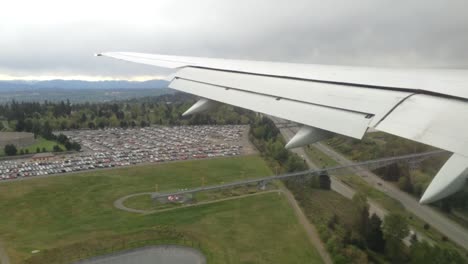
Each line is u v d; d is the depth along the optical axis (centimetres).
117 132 18412
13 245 6084
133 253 6016
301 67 3222
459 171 1286
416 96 1888
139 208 7950
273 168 11594
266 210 8025
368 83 2242
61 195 8644
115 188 9281
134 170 11088
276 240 6569
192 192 8881
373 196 9650
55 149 13475
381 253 6481
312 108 2119
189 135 17688
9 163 11562
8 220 7119
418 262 5844
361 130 1734
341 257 5806
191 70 3741
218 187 9275
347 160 13125
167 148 14512
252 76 3059
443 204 8725
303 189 9619
